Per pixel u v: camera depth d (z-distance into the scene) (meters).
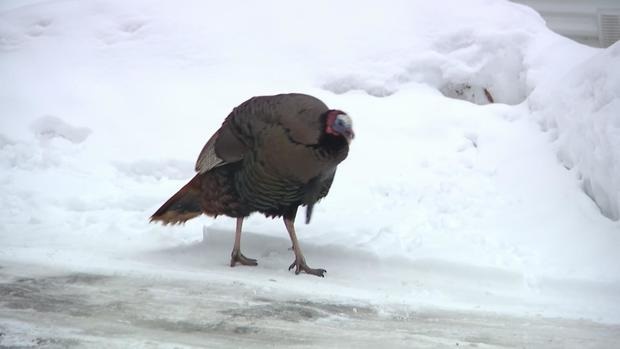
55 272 10.16
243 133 10.08
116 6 18.92
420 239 11.21
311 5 18.06
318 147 9.59
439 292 10.04
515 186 12.80
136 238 12.08
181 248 11.62
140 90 16.22
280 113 9.76
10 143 15.02
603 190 11.86
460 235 11.41
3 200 13.15
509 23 16.88
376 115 14.93
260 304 9.17
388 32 17.02
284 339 7.99
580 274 10.27
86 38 18.11
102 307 8.82
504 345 8.11
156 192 13.47
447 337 8.31
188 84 16.33
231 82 16.20
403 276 10.56
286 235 11.55
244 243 11.62
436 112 14.80
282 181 9.95
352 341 8.04
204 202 10.84
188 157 14.34
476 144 14.16
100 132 15.22
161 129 15.15
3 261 10.56
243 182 10.25
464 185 12.95
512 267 10.41
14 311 8.56
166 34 17.81
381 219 11.96
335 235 11.43
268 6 18.20
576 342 8.27
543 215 11.90
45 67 17.22
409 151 14.05
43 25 18.89
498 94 16.02
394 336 8.27
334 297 9.62
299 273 10.60
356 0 18.09
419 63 16.23
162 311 8.76
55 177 14.00
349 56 16.52
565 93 13.70
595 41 21.25
